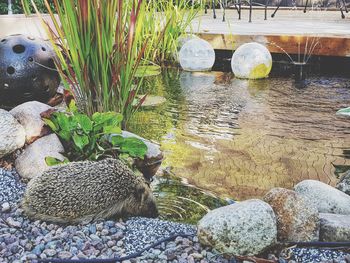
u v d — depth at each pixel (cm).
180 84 486
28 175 263
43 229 217
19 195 245
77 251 200
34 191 225
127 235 213
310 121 369
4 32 480
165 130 352
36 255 197
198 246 201
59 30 295
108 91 301
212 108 402
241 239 195
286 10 924
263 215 197
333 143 329
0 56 330
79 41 288
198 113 389
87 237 210
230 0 901
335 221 214
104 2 286
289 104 412
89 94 298
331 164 299
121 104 304
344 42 524
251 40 568
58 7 287
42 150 271
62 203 221
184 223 233
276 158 306
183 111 394
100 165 234
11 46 333
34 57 333
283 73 543
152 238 210
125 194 231
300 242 204
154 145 299
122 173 234
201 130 352
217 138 337
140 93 445
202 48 549
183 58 552
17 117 289
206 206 251
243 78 513
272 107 404
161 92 452
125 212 233
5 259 195
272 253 200
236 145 326
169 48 577
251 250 196
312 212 211
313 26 655
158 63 577
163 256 195
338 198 237
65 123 269
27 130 284
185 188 269
